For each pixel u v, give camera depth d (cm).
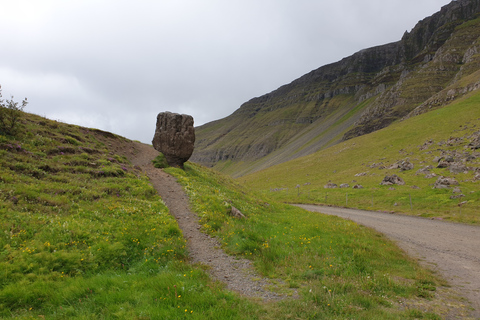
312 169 9988
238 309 823
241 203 2711
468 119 8694
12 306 789
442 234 2309
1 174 1712
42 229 1263
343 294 999
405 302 1008
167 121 3625
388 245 1831
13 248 1078
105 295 842
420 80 18988
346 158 9994
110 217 1587
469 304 1010
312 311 862
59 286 909
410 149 8300
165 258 1223
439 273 1374
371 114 19000
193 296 849
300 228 2044
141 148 4181
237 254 1422
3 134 2292
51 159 2316
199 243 1530
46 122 3125
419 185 4975
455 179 4712
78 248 1175
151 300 812
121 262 1173
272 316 827
